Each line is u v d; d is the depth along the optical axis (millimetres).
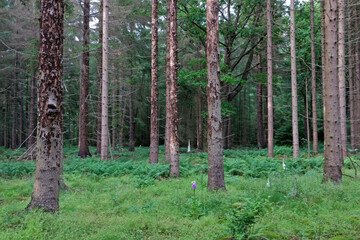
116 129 28281
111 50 20734
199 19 18938
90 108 29672
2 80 26672
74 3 16891
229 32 20141
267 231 4477
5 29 22938
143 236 4453
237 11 20656
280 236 4305
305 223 4859
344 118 14102
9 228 4617
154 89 14383
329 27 8312
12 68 24719
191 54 23594
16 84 29203
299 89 27000
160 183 9070
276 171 10016
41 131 5473
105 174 11352
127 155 21422
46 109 5484
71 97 30812
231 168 11719
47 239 4258
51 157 5512
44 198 5398
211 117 7664
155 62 14375
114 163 13492
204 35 20453
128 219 5109
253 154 19688
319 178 8977
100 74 21141
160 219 5188
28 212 5242
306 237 4270
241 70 33719
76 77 29516
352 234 4297
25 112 35812
